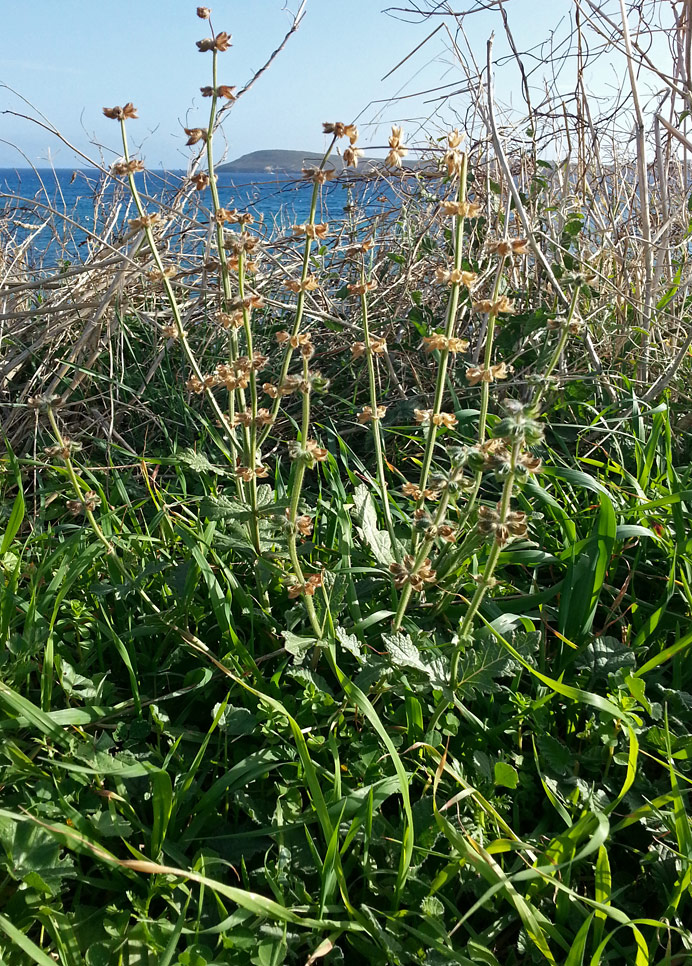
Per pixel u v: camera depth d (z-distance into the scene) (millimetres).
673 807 1776
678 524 2434
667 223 3834
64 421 3730
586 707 2115
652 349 3779
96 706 2043
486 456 1831
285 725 1981
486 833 1806
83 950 1602
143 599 2344
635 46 3811
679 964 1604
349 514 2725
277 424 3775
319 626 2053
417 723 1946
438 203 4270
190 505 3145
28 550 2809
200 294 4039
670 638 2406
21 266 4699
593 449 3264
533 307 4133
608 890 1606
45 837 1684
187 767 1970
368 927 1587
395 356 4105
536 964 1602
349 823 1779
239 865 1774
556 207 3990
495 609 2334
